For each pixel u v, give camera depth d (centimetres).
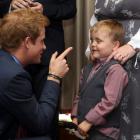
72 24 251
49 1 204
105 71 175
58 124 226
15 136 154
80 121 182
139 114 174
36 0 201
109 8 183
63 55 167
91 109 177
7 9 206
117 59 172
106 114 171
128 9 176
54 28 210
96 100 176
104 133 176
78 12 246
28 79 148
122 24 181
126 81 173
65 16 209
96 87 177
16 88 142
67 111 258
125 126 177
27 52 153
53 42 208
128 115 175
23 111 144
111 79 172
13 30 149
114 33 178
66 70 163
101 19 194
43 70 207
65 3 211
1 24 153
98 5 191
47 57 205
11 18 151
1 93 142
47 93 157
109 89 171
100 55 180
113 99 170
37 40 153
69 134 226
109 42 178
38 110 149
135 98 172
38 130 150
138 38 171
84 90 182
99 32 179
